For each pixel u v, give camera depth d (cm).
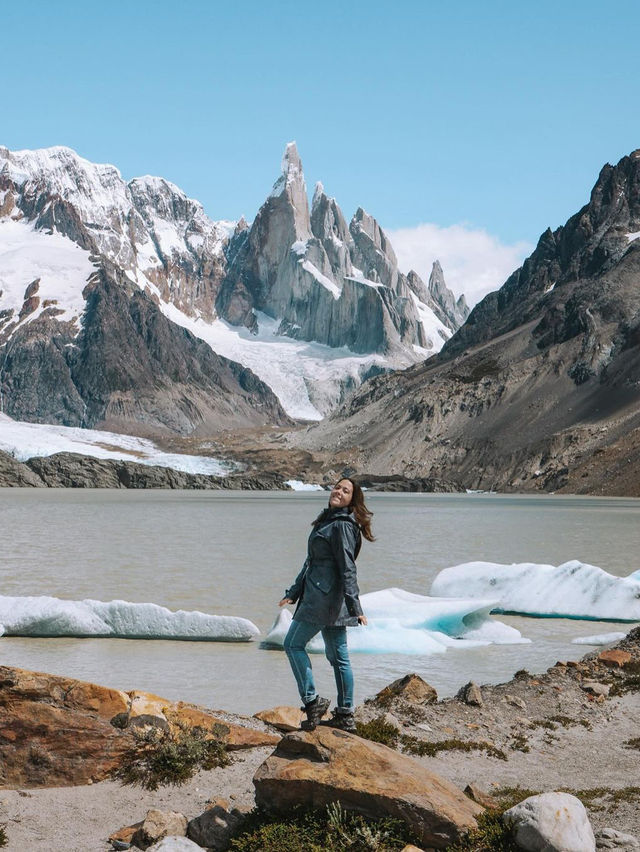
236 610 2745
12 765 1027
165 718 1129
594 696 1537
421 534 7188
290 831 816
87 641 2162
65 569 4050
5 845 841
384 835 798
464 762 1142
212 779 1037
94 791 1000
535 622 2586
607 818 904
